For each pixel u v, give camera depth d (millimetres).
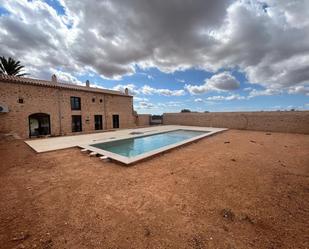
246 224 2363
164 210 2748
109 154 6230
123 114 19891
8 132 10914
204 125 20172
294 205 2861
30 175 4465
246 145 8492
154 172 4648
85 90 15484
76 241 2055
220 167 5004
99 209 2797
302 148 7641
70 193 3412
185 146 8266
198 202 3000
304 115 13188
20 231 2258
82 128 15445
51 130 13148
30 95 11977
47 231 2252
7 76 12406
